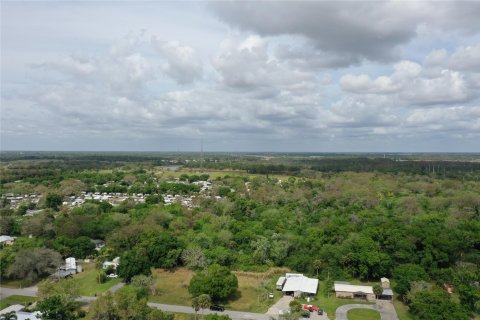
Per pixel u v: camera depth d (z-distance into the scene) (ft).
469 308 277.64
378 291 306.14
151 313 240.12
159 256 379.35
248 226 474.90
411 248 361.51
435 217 484.33
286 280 337.11
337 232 417.69
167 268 378.12
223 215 529.04
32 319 247.09
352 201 641.81
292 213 565.94
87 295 312.09
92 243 425.69
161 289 325.83
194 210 574.15
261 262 385.70
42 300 269.03
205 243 408.87
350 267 355.77
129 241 416.67
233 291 319.88
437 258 354.74
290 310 280.10
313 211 588.09
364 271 343.46
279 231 459.32
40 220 480.64
